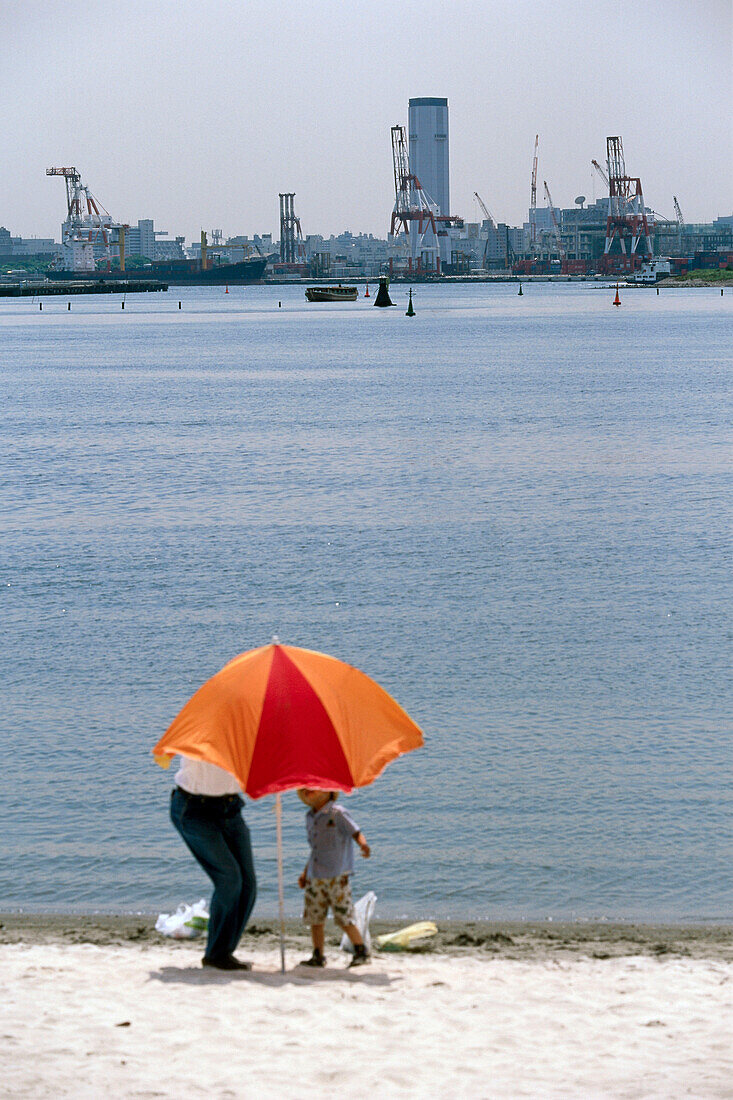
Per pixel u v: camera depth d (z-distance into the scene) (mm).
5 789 15688
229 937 10008
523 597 26047
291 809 15305
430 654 21781
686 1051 8125
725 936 11469
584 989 9578
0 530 34938
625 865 13391
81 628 24000
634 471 43812
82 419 65375
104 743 17438
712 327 154250
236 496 40062
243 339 148875
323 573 28672
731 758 16609
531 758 16672
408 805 15156
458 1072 7734
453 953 10820
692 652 21734
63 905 12461
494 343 130500
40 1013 8797
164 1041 8227
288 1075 7656
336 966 10312
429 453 49531
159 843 14102
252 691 9133
